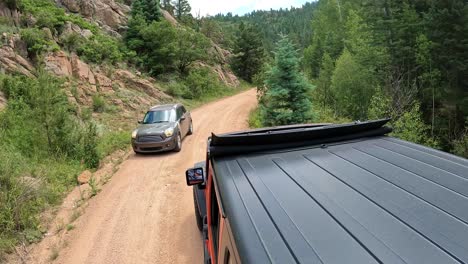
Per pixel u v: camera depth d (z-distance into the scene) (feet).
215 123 66.39
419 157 9.23
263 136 9.91
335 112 86.94
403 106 62.85
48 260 18.12
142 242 19.25
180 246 18.48
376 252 5.13
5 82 47.29
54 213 24.03
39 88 37.14
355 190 7.30
